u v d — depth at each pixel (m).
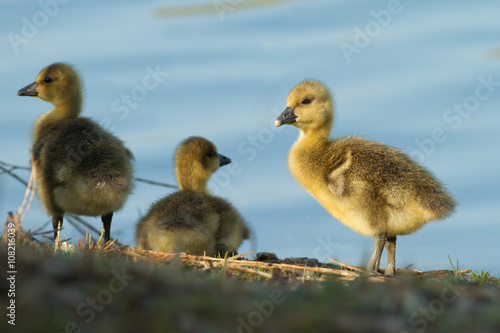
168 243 13.48
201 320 6.62
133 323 6.51
